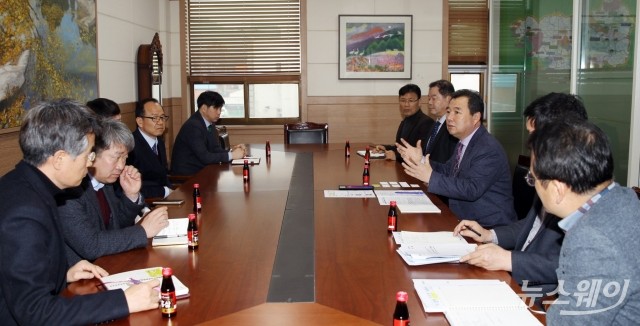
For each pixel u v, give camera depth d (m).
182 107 7.60
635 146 4.16
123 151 2.61
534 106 2.62
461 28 7.46
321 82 7.59
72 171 1.83
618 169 4.40
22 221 1.69
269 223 2.84
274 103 7.68
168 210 3.16
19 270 1.66
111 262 2.25
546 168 1.51
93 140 1.89
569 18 5.14
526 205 3.38
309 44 7.52
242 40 7.54
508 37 6.70
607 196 1.48
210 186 3.89
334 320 1.69
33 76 4.00
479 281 1.95
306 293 1.90
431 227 2.72
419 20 7.45
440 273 2.08
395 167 4.67
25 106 3.90
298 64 7.57
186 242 2.49
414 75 7.54
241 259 2.27
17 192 1.75
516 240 2.56
